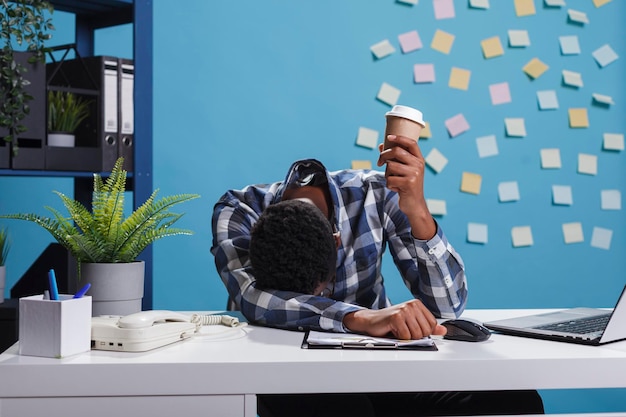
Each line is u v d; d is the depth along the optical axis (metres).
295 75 2.85
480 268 3.01
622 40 3.13
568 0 3.08
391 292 2.96
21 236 2.56
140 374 1.05
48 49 2.03
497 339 1.25
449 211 2.97
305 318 1.31
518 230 3.04
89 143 2.17
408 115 1.35
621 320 1.19
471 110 2.99
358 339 1.19
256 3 2.81
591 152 3.11
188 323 1.23
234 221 1.62
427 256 1.49
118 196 1.49
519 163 3.04
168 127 2.74
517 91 3.03
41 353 1.10
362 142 2.90
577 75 3.09
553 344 1.21
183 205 2.75
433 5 2.95
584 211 3.11
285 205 1.39
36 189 2.58
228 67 2.79
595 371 1.10
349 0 2.88
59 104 2.11
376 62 2.91
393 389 1.07
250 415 1.06
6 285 2.54
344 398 1.33
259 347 1.17
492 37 3.00
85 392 1.05
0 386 1.05
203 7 2.76
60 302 1.09
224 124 2.79
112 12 2.32
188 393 1.06
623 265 3.15
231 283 1.47
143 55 2.19
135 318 1.16
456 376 1.08
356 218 1.69
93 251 1.45
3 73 1.93
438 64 2.96
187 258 2.77
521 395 1.45
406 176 1.39
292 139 2.85
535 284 3.06
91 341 1.16
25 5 1.97
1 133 1.96
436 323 1.25
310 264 1.37
